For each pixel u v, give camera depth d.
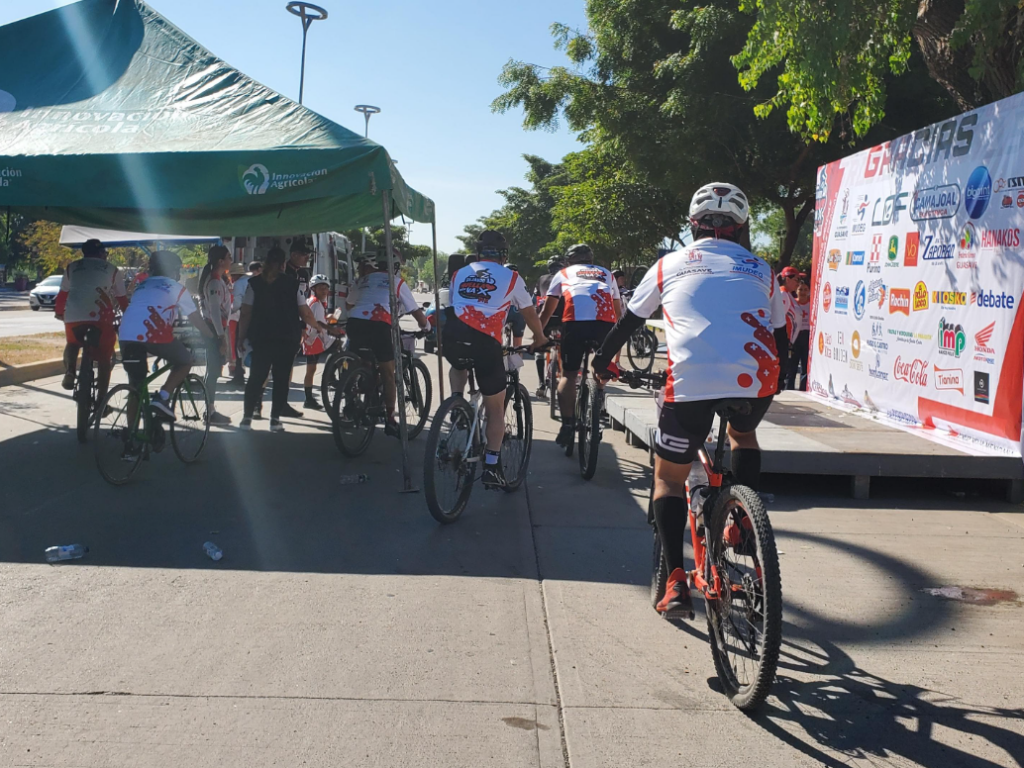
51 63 7.69
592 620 4.30
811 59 9.09
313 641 3.95
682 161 18.50
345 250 22.83
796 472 6.83
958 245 7.59
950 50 9.40
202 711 3.30
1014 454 6.73
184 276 18.27
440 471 5.75
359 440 8.00
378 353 8.17
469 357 5.87
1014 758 3.12
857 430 7.99
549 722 3.30
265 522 5.81
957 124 7.65
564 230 29.66
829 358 10.35
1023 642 4.14
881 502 6.77
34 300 34.16
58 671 3.59
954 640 4.15
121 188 6.46
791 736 3.24
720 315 3.60
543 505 6.48
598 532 5.79
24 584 4.57
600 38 19.47
